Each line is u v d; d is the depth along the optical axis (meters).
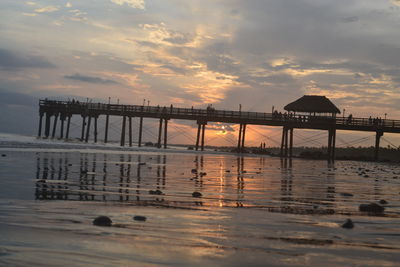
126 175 16.31
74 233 6.05
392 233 6.71
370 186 15.78
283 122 52.03
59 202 8.88
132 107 59.38
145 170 19.52
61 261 4.74
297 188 13.73
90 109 62.72
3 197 9.28
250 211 8.51
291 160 44.75
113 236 5.94
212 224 7.01
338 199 11.08
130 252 5.17
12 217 7.05
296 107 56.06
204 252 5.27
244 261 4.95
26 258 4.79
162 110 57.22
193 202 9.53
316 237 6.25
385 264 5.00
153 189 11.89
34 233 5.98
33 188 11.04
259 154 64.00
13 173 14.97
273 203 9.84
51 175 14.90
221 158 40.66
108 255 5.02
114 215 7.54
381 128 50.56
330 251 5.48
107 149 47.78
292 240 6.02
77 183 12.72
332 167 31.66
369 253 5.45
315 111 55.59
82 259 4.83
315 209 9.05
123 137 60.50
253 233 6.41
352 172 25.39
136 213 7.81
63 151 36.22
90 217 7.29
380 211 9.00
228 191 12.04
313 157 59.16
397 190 14.56
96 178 14.55
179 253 5.20
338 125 50.88
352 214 8.48
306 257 5.18
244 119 53.22
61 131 67.25
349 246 5.77
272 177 18.30
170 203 9.27
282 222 7.37
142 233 6.19
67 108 64.88
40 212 7.62
